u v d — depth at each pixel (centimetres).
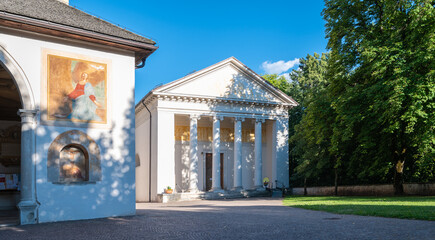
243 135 4403
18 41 1499
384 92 2336
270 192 3956
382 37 2505
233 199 3488
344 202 2128
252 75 4078
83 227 1295
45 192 1493
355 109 2567
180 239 980
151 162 3772
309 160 3938
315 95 3153
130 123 1769
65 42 1622
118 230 1195
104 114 1692
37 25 1489
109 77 1733
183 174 3997
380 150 2709
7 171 2055
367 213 1410
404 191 2712
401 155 2666
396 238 863
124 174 1717
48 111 1541
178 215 1692
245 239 947
